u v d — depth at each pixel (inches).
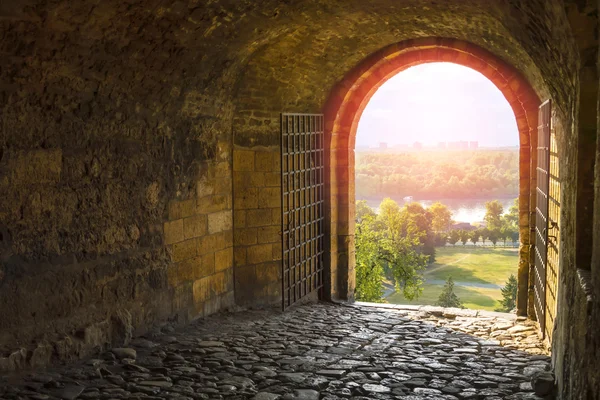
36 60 225.8
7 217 236.4
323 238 449.1
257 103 388.5
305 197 423.8
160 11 251.6
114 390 224.8
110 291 286.7
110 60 256.4
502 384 242.1
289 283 403.9
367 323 360.5
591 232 175.0
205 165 358.9
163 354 276.8
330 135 441.1
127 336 291.3
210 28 289.1
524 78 387.2
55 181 256.1
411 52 420.2
